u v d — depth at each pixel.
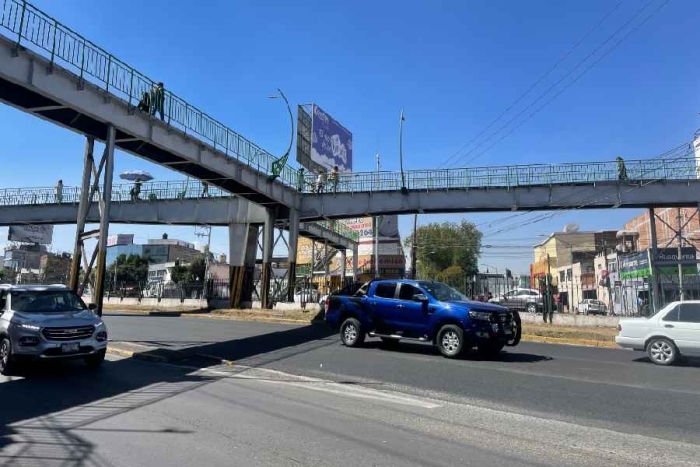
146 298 40.50
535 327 22.11
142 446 5.90
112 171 17.88
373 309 14.99
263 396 8.62
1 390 9.18
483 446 5.95
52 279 57.84
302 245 67.19
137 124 19.20
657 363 12.87
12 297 11.80
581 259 59.69
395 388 9.38
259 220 35.03
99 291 16.91
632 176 26.92
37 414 7.42
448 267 63.75
